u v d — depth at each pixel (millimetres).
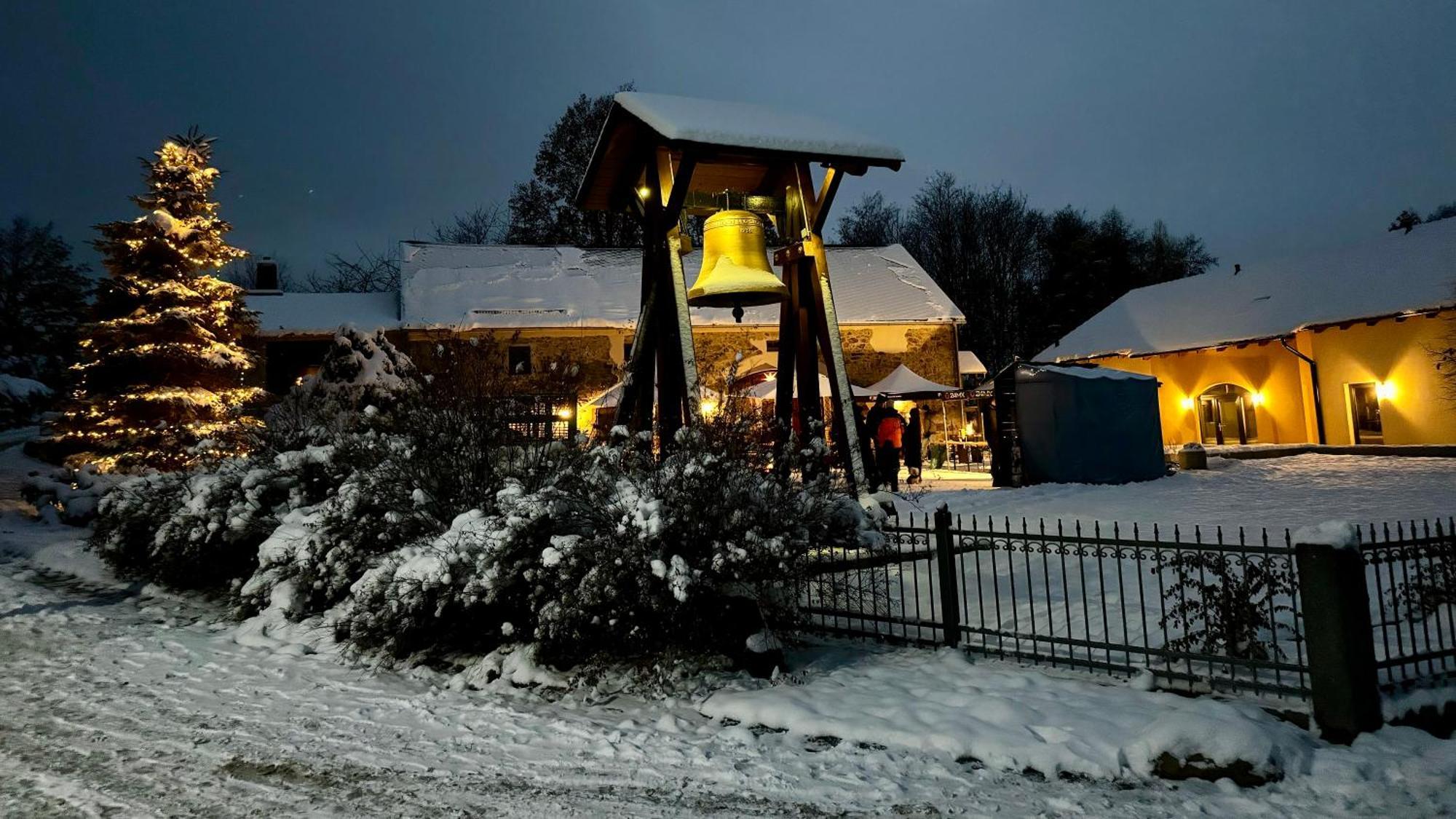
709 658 5508
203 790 3785
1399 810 3426
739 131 6727
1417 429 19562
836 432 7125
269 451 9219
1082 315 42594
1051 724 4273
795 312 7719
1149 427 15906
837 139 7016
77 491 14742
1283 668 4406
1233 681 4605
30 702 5188
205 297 17344
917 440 18516
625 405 7219
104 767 4078
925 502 13266
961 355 28000
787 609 5812
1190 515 10891
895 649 5875
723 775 3945
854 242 48156
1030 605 5297
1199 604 5102
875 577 6449
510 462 6957
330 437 9188
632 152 7766
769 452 6141
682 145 6621
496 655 5641
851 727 4402
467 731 4613
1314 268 24516
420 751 4301
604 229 36219
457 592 5492
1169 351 24578
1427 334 19406
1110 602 6590
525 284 26219
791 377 7707
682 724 4684
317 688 5500
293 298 27188
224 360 17141
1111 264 42969
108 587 9570
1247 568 4719
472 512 6090
